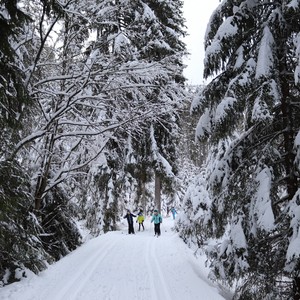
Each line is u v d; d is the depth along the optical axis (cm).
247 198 736
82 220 2233
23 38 951
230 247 720
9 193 723
